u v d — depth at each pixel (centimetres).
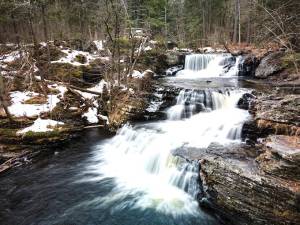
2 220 835
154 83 1817
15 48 2181
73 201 917
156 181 1018
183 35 3781
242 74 2291
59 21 2816
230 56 2422
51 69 1942
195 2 4334
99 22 2202
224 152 942
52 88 1762
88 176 1073
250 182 739
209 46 3494
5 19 2134
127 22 2044
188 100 1506
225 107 1412
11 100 1573
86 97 1777
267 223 707
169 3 3972
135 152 1190
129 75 1944
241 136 1086
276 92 1418
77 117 1606
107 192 959
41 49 2119
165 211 847
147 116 1500
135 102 1536
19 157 1223
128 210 859
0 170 1127
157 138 1180
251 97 1366
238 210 755
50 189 992
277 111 997
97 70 2073
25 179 1067
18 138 1287
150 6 3188
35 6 1873
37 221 827
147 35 2373
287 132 939
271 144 800
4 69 1828
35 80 1733
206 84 1831
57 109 1552
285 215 681
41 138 1323
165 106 1549
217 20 4225
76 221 821
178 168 960
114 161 1193
